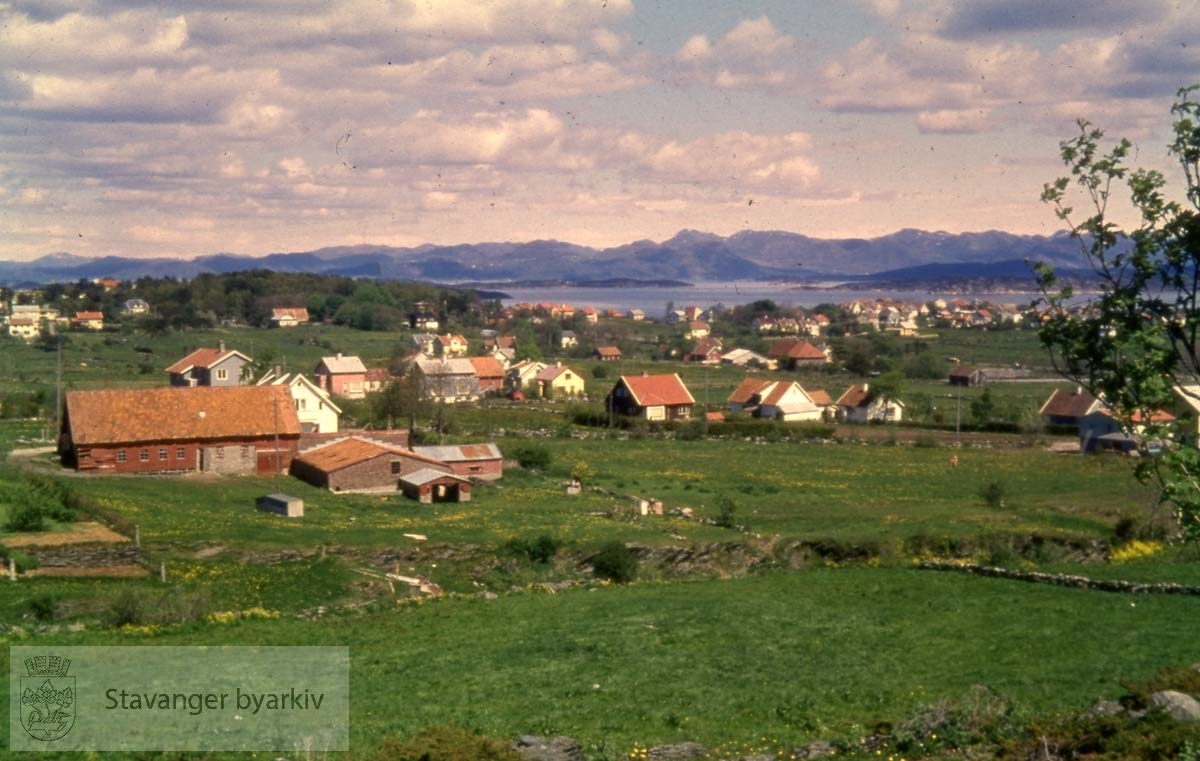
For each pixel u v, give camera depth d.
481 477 87.25
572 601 44.09
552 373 169.25
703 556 56.12
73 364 179.25
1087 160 15.32
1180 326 14.97
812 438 119.31
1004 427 125.25
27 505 55.44
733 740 24.48
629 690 29.17
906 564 53.38
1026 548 57.19
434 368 153.38
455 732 21.97
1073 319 15.69
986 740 22.45
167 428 81.25
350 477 77.50
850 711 26.70
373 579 50.25
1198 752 18.53
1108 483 87.12
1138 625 35.72
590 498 78.88
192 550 52.31
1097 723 20.83
